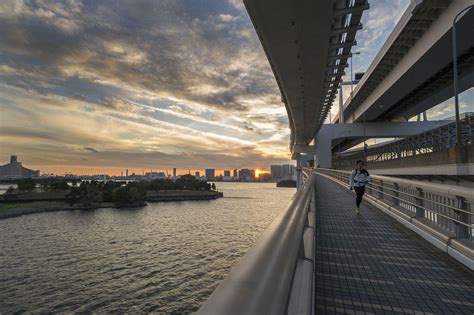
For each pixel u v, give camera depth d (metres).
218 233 78.44
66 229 88.00
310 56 24.50
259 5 17.64
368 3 19.31
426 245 5.85
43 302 39.88
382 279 4.17
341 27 21.27
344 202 12.68
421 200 7.19
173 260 55.81
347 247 5.76
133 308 37.69
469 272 4.43
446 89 48.50
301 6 17.78
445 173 17.81
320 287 3.88
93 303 39.22
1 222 100.12
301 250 2.68
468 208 5.14
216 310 0.71
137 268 52.03
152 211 124.50
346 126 69.62
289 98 36.97
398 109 61.62
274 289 0.99
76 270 51.75
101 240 73.62
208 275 48.03
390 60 42.59
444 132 21.14
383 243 6.03
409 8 31.33
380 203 10.37
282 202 161.25
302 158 109.50
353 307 3.33
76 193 139.62
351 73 79.44
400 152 30.02
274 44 22.25
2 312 37.22
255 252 1.22
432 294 3.69
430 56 34.50
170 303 38.69
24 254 62.28
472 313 3.22
